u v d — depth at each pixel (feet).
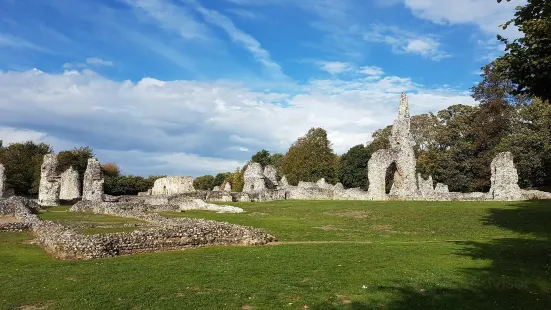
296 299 40.60
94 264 55.42
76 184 226.17
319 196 206.28
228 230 74.33
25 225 88.58
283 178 265.95
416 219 107.86
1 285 44.80
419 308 38.34
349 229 96.32
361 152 293.84
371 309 38.04
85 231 79.61
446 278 48.47
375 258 59.98
